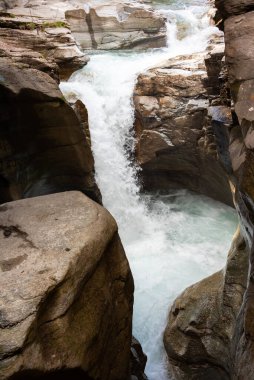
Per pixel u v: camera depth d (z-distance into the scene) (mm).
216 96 7957
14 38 10664
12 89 5590
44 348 2039
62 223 2838
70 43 11352
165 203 10016
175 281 6445
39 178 6961
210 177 8773
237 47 3908
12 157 5984
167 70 9180
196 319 4348
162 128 8867
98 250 2688
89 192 7902
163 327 5398
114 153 9531
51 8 13398
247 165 3037
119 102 9594
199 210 9625
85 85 10141
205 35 13039
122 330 3025
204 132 8195
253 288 2682
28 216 2973
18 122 5945
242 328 2959
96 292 2629
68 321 2238
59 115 6336
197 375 4273
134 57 12133
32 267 2357
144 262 7176
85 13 13203
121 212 9289
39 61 8023
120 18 13578
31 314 2016
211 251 7426
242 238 4320
